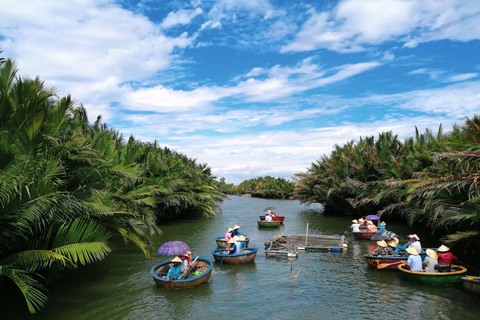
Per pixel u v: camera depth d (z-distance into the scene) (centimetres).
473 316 966
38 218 854
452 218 1355
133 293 1166
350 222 3428
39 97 1049
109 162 1382
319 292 1194
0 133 883
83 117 2106
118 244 2012
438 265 1228
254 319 973
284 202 6962
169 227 2944
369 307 1052
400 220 3275
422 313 996
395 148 3522
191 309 1039
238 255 1560
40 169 945
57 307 1025
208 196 3747
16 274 789
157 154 3453
